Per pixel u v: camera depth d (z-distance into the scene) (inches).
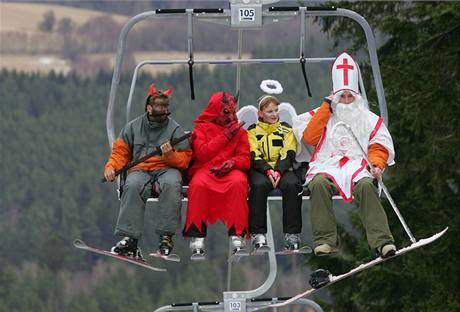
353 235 1756.9
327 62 844.0
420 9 1539.1
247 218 805.9
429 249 1550.2
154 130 821.9
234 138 819.4
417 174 1617.9
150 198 820.0
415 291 1610.5
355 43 1638.8
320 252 784.3
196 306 934.4
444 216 1584.6
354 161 800.9
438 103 1482.5
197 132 821.9
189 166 832.3
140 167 816.9
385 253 772.0
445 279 1533.0
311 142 812.0
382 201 1620.3
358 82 835.4
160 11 843.4
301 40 847.1
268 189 807.7
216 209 808.9
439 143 1518.2
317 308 938.1
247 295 941.8
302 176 837.8
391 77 1526.8
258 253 821.2
